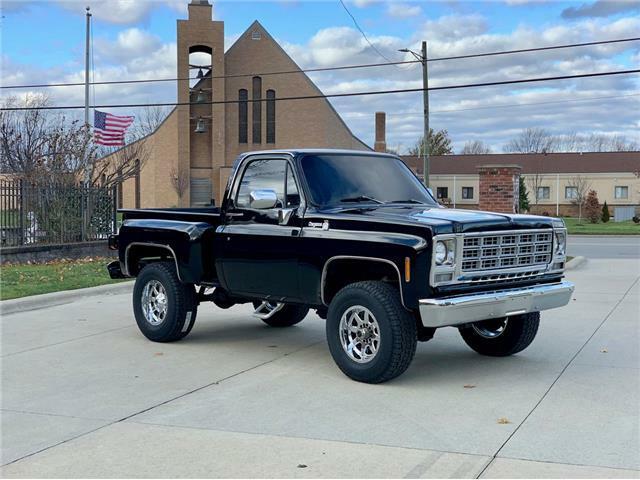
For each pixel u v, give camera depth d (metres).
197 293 8.88
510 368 7.34
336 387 6.65
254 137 52.62
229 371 7.31
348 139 55.41
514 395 6.32
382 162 8.17
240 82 52.16
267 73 52.28
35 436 5.36
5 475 4.61
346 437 5.25
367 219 6.66
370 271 7.04
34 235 18.59
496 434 5.27
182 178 50.97
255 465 4.71
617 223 51.53
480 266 6.48
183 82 50.72
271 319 9.76
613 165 64.75
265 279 7.62
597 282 14.18
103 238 20.59
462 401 6.14
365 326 6.74
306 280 7.18
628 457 4.79
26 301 11.33
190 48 51.84
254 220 7.78
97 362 7.73
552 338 8.78
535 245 7.02
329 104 53.50
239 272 7.91
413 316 6.58
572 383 6.70
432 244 6.16
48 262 17.94
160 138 52.47
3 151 27.80
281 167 7.62
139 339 8.95
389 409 5.93
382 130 62.50
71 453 5.00
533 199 66.31
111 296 12.78
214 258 8.16
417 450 4.96
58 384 6.84
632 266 17.69
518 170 18.53
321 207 7.27
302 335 9.26
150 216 9.10
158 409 6.01
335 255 6.84
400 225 6.40
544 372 7.15
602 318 10.07
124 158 35.22
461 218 6.53
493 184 18.19
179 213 8.74
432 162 68.19
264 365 7.57
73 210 19.80
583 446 5.00
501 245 6.68
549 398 6.21
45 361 7.77
